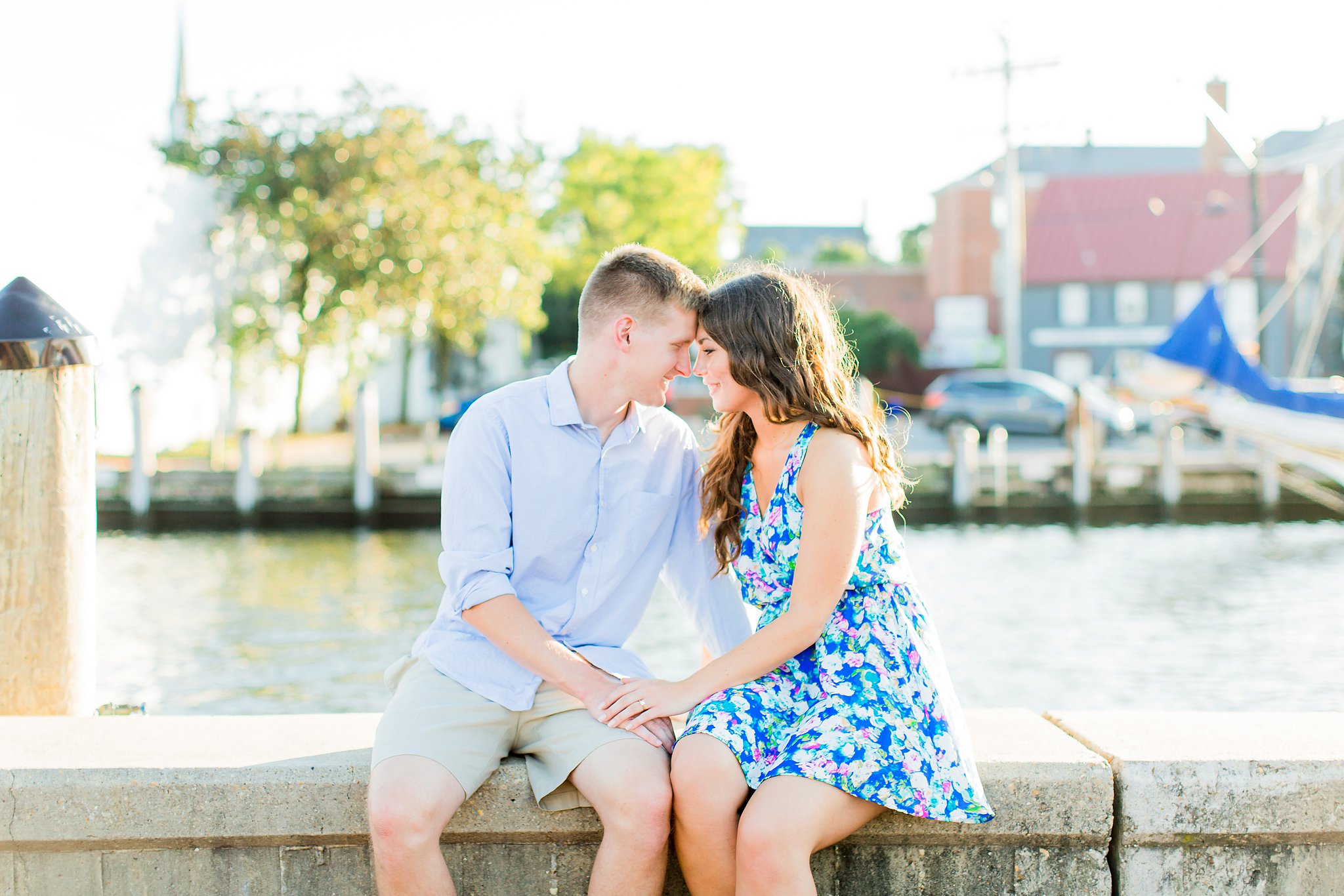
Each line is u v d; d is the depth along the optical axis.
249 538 18.38
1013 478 20.27
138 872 2.63
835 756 2.41
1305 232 21.00
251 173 24.55
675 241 38.84
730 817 2.43
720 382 2.71
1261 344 23.92
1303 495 20.06
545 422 2.72
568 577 2.78
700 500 2.88
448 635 2.70
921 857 2.64
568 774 2.54
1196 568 15.24
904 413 2.92
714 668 2.58
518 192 26.94
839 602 2.62
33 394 3.35
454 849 2.65
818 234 84.75
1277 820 2.62
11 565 3.36
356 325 25.66
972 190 51.75
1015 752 2.70
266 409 28.84
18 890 2.63
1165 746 2.73
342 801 2.60
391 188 24.92
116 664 9.91
